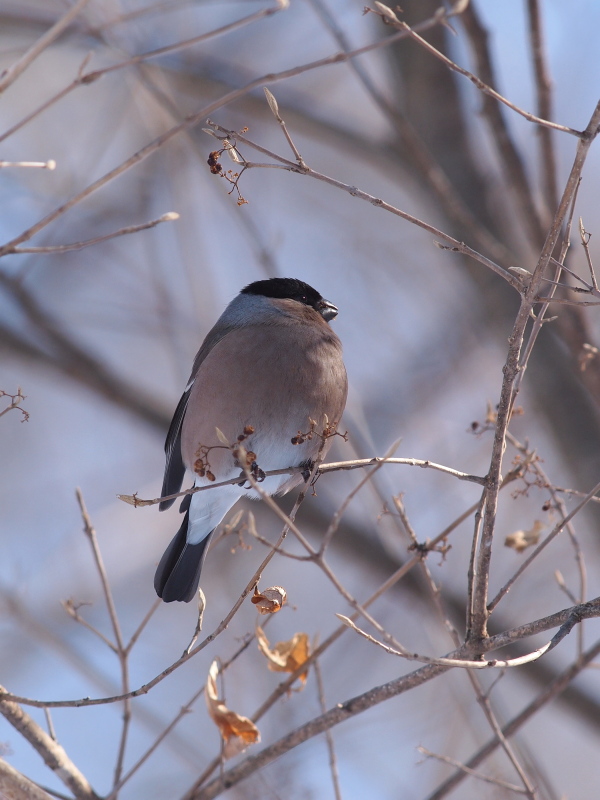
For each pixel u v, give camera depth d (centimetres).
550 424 1011
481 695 620
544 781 774
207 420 744
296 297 853
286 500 1209
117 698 536
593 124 477
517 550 665
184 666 1227
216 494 770
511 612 1176
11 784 550
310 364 746
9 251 433
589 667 654
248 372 735
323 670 1173
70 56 1402
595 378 794
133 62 446
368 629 1204
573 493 643
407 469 1318
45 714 627
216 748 1138
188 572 774
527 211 845
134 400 1296
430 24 475
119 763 614
